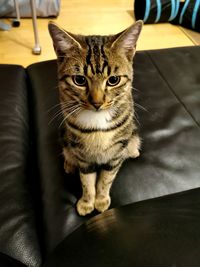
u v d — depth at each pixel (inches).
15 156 11.2
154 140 12.0
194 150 11.7
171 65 15.3
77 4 32.9
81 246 6.3
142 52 16.1
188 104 13.4
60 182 10.8
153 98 13.6
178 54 16.1
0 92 13.6
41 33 27.9
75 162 11.4
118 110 10.8
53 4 29.2
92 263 5.7
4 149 11.3
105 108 10.4
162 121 12.7
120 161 11.2
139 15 29.6
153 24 29.7
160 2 28.4
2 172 10.6
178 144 11.9
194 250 5.6
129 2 33.6
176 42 27.2
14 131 12.1
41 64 15.8
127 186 10.7
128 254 5.7
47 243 9.3
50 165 11.4
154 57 15.8
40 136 12.5
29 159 11.9
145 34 28.1
